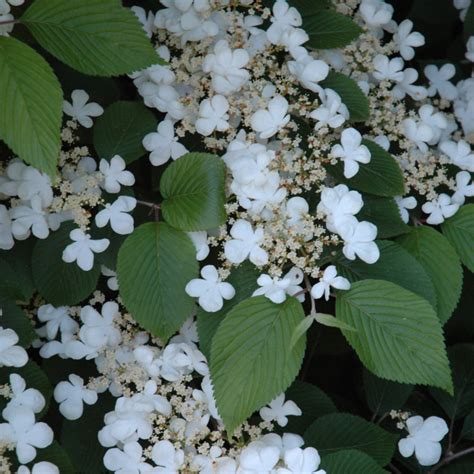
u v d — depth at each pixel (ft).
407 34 5.20
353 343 4.64
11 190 4.82
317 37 5.09
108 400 4.90
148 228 4.76
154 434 4.73
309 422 4.92
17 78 4.50
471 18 5.46
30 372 4.75
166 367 4.76
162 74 4.91
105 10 4.62
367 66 5.14
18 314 4.80
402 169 4.97
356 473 4.71
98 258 4.86
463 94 5.37
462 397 5.08
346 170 4.77
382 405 5.04
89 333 4.85
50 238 4.86
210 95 4.88
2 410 4.65
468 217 4.93
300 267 4.66
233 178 4.79
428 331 4.63
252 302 4.62
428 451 4.88
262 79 4.90
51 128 4.51
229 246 4.69
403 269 4.79
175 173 4.77
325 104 4.86
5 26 4.79
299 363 4.59
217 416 4.69
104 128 4.93
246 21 4.97
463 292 5.17
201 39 4.93
